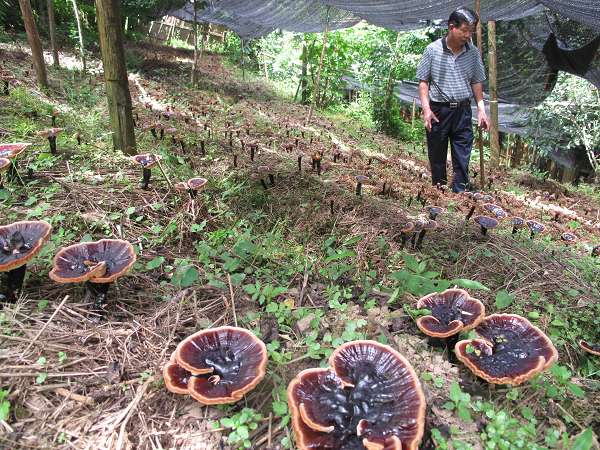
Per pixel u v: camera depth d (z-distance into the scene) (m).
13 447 2.12
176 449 2.27
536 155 18.59
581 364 3.46
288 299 3.58
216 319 3.29
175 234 4.41
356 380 2.40
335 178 6.88
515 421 2.50
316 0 11.84
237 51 25.11
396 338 3.24
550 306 3.93
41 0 16.64
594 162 14.95
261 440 2.35
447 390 2.77
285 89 22.41
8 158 4.32
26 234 3.00
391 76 17.14
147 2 15.62
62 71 11.80
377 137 14.26
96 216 4.34
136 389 2.56
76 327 2.96
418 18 10.95
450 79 7.48
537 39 12.89
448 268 4.62
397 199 6.61
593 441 2.47
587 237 7.02
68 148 5.98
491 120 11.78
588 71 11.62
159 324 3.15
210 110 11.10
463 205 6.82
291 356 2.94
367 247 4.77
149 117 8.84
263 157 7.36
